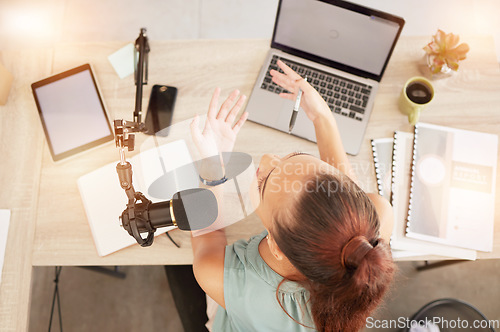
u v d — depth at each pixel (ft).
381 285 1.86
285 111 3.92
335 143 3.49
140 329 5.87
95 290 5.94
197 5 6.99
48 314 5.84
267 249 2.68
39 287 5.90
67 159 3.76
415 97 3.84
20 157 3.79
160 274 6.00
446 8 6.84
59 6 6.88
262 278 2.65
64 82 3.86
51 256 3.60
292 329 2.72
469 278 5.96
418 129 3.90
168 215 2.53
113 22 6.89
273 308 2.66
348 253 1.85
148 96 4.00
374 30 3.50
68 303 5.89
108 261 3.61
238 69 4.08
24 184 3.73
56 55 4.03
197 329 4.07
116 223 3.63
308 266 1.98
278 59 4.02
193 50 4.11
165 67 4.07
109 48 4.07
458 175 3.80
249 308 2.73
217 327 3.36
